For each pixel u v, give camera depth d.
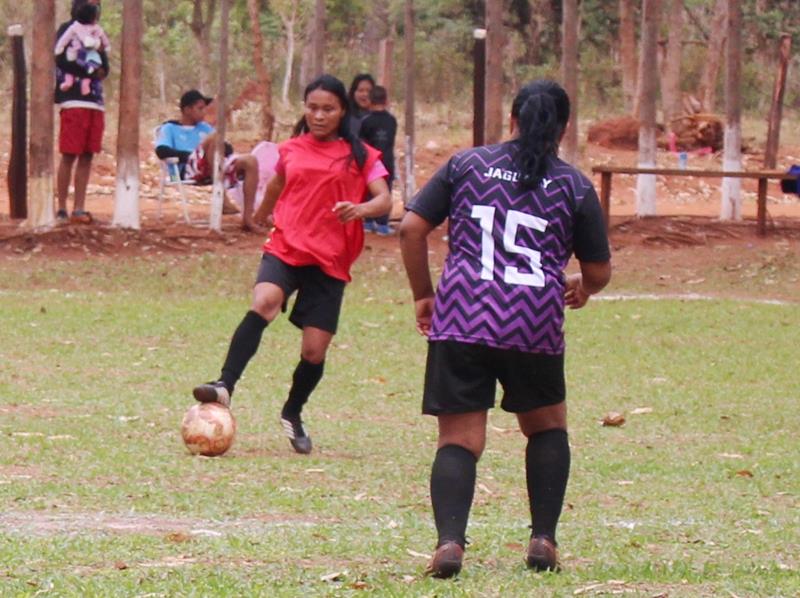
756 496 18.27
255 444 21.05
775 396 27.38
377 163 20.03
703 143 77.62
